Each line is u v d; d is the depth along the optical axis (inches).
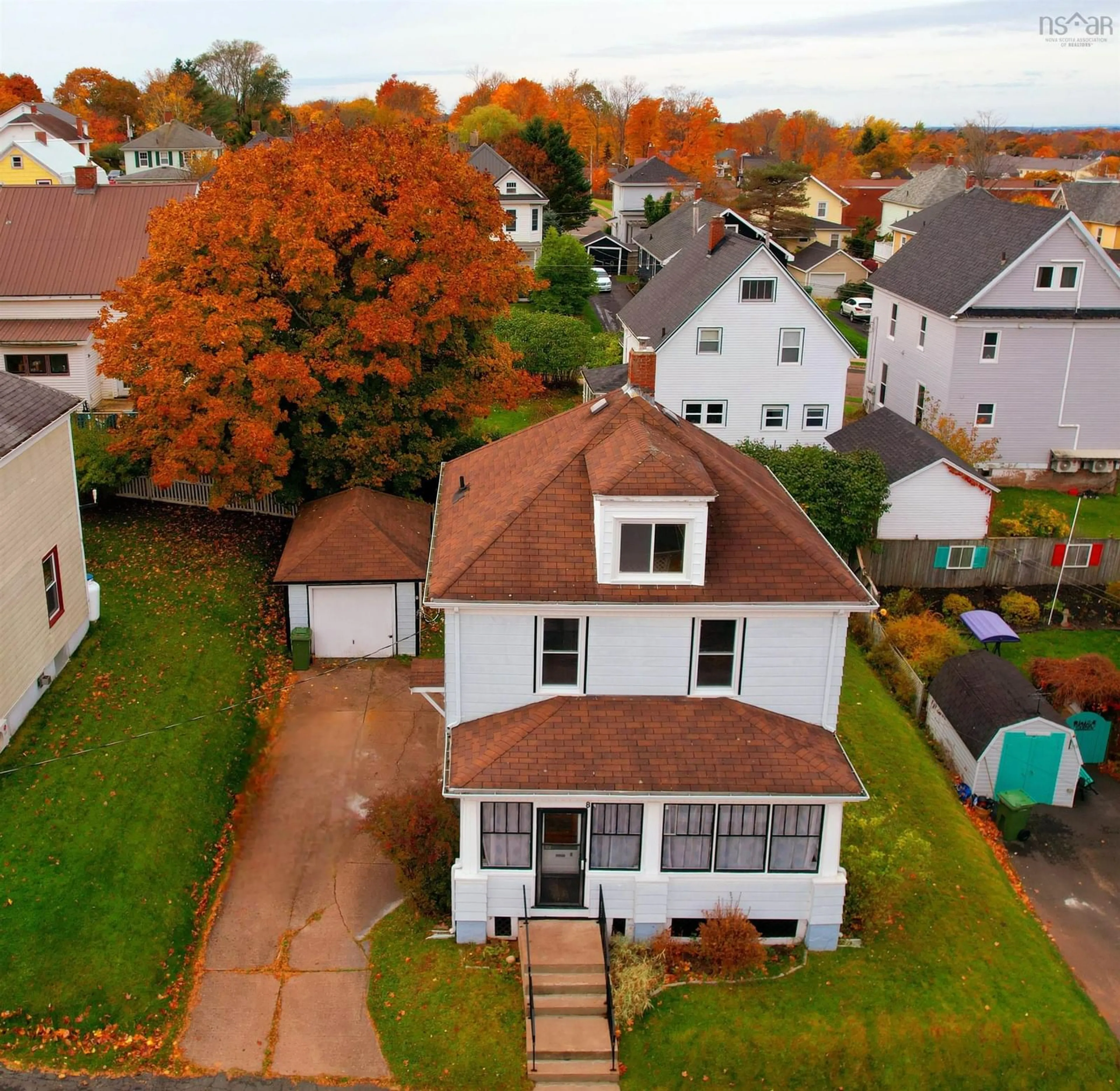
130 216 1688.0
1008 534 1509.6
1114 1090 680.4
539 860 727.7
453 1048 663.8
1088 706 1071.6
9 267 1616.6
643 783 700.0
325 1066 653.3
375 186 1216.2
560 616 725.3
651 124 5649.6
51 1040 649.0
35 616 921.5
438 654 1133.7
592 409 867.4
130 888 749.3
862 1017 693.3
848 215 4033.0
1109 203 3004.4
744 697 753.6
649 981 702.5
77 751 872.9
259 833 855.7
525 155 3297.2
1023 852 931.3
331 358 1197.1
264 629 1147.3
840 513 1368.1
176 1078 637.3
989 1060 681.6
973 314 1646.2
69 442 1003.3
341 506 1182.9
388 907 783.1
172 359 1120.8
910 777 976.9
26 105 3563.0
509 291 1325.0
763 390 1641.2
